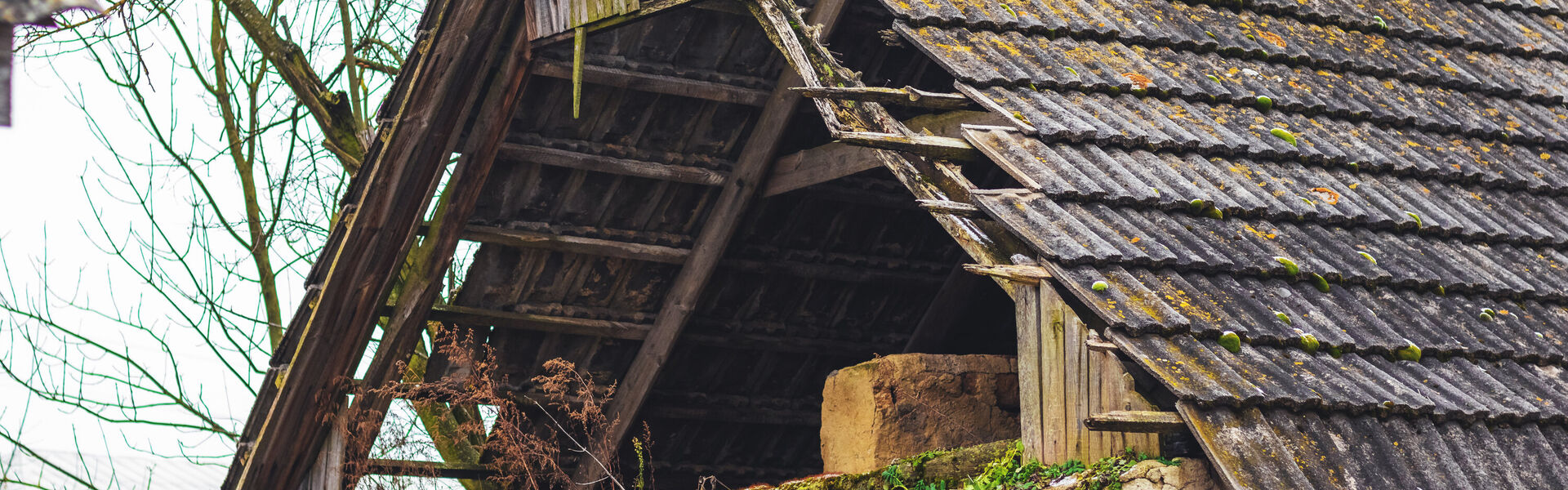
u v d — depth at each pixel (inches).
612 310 339.3
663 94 297.9
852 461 253.0
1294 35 280.8
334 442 320.5
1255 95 251.9
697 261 325.4
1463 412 184.1
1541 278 229.1
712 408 360.8
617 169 306.5
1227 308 193.3
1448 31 302.0
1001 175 323.9
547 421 352.8
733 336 345.7
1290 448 170.4
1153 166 222.4
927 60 308.2
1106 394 186.4
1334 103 259.0
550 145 301.0
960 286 344.5
